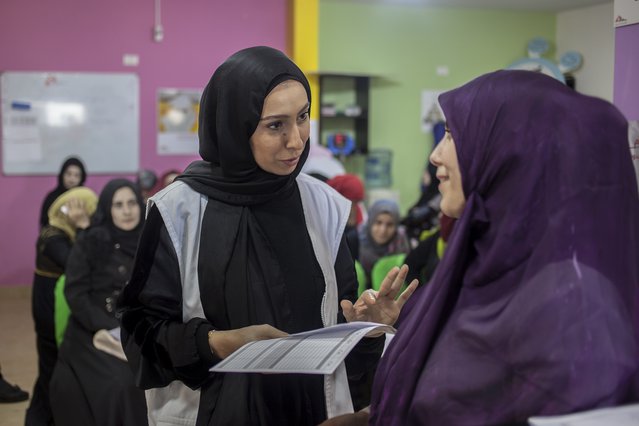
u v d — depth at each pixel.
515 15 8.48
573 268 0.89
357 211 4.08
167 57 7.21
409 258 3.05
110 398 2.63
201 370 1.35
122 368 2.69
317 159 6.28
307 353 1.09
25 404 3.81
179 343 1.33
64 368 2.78
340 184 3.69
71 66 6.98
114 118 7.11
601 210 0.91
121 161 7.16
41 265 3.46
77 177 5.92
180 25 7.21
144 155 7.23
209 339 1.31
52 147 6.98
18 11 6.82
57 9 6.90
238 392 1.35
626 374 0.85
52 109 6.96
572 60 8.14
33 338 5.32
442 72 8.34
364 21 8.08
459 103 1.03
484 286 0.99
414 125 8.32
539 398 0.86
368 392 2.04
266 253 1.41
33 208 6.96
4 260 6.92
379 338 1.43
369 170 8.26
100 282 2.89
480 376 0.92
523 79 0.98
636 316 0.90
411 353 1.03
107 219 2.99
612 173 0.92
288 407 1.38
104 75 7.06
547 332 0.87
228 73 1.39
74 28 6.96
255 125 1.37
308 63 7.38
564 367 0.85
